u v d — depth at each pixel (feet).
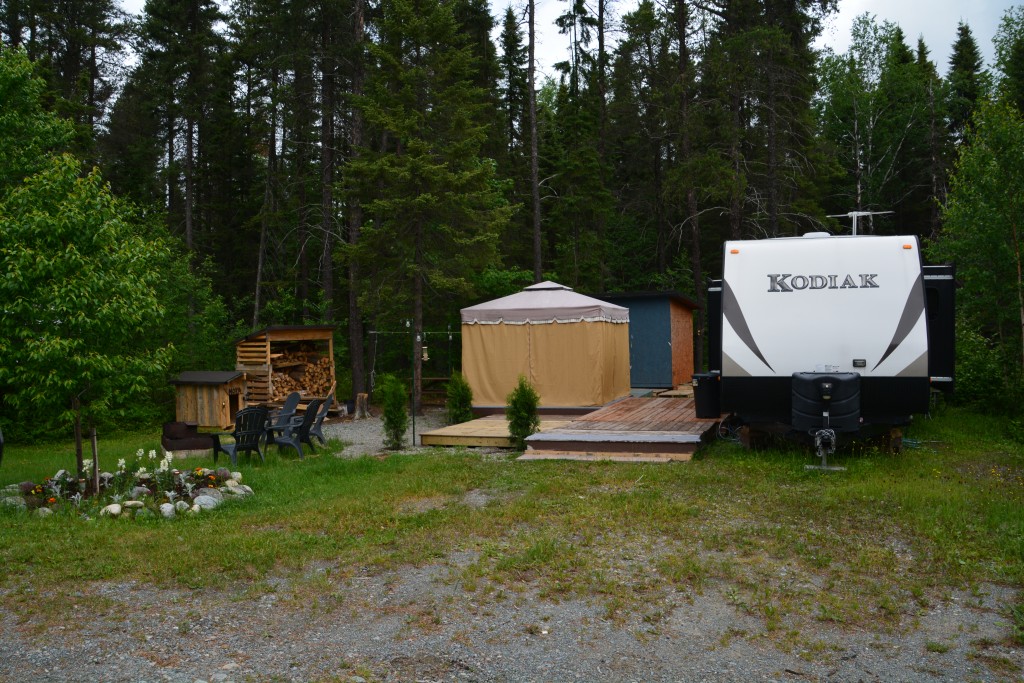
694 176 80.53
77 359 27.02
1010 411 44.16
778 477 29.25
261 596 17.54
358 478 32.12
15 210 29.96
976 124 43.29
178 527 23.70
